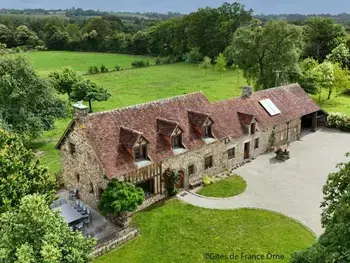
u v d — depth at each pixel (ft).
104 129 92.22
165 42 468.75
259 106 135.95
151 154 95.14
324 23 325.01
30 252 45.98
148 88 272.31
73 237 53.57
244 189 106.01
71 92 205.16
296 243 80.89
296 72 194.29
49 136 164.55
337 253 40.73
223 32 392.88
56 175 109.09
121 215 87.10
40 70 345.31
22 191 66.33
